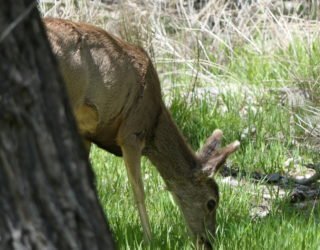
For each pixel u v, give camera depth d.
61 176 5.95
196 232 11.60
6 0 5.73
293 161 14.50
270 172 14.13
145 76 11.49
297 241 10.52
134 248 10.27
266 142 15.30
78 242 6.00
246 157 14.34
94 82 10.95
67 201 5.97
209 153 11.83
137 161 11.46
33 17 5.88
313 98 16.56
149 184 12.91
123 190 12.56
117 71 11.13
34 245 5.91
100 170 13.13
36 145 5.89
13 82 5.79
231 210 12.16
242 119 15.88
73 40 10.67
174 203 12.02
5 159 5.84
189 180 11.68
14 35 5.77
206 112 15.78
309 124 15.77
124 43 11.41
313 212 12.20
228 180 13.65
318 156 14.93
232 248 10.37
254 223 11.34
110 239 6.21
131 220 11.38
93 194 6.11
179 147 11.77
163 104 11.84
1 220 5.88
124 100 11.30
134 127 11.48
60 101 5.99
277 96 16.88
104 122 11.27
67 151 5.99
